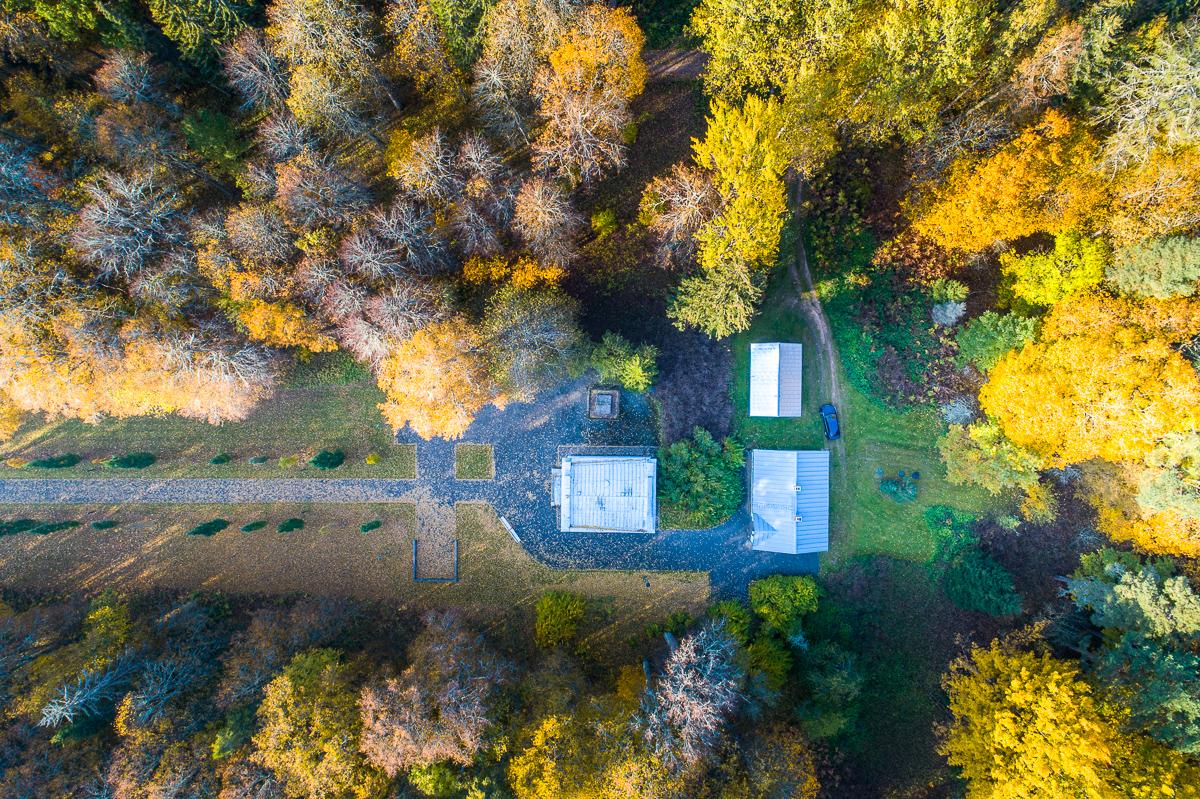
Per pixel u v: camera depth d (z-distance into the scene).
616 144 41.00
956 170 40.03
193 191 45.56
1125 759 35.75
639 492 45.22
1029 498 43.09
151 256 40.72
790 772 38.66
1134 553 40.81
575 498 45.56
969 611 44.75
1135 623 37.94
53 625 43.41
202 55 42.09
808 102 37.25
